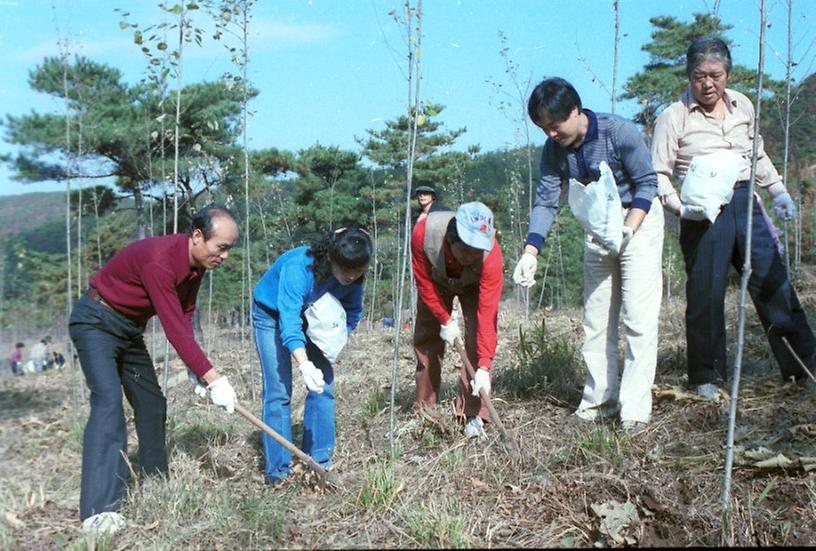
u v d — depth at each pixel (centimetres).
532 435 446
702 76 457
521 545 339
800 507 349
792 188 1180
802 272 889
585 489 371
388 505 374
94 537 353
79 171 716
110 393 382
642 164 426
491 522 357
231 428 538
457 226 397
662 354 603
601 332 461
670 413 460
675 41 1908
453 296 468
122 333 392
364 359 761
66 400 592
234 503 388
